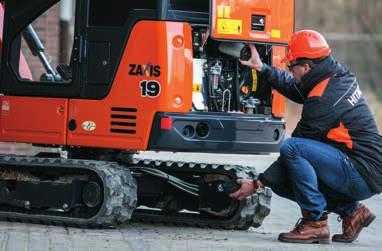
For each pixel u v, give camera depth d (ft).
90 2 53.72
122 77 52.95
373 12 188.44
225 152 54.13
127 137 52.85
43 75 56.03
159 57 52.11
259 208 56.18
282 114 56.70
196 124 52.75
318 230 51.21
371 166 50.47
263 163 93.30
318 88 50.47
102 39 53.42
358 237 55.21
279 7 54.24
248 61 53.26
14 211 55.36
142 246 48.39
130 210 53.21
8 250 46.26
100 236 51.13
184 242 50.39
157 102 52.16
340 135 50.39
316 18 189.98
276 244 50.52
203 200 56.90
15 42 55.98
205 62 53.83
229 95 54.54
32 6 55.93
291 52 51.08
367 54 183.42
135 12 52.70
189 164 57.41
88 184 53.42
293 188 50.72
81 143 53.98
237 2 52.80
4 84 55.77
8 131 55.62
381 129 140.77
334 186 50.70
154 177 57.06
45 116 54.75
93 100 53.67
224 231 56.13
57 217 53.83
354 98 50.65
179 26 52.34
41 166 53.88
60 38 85.66
